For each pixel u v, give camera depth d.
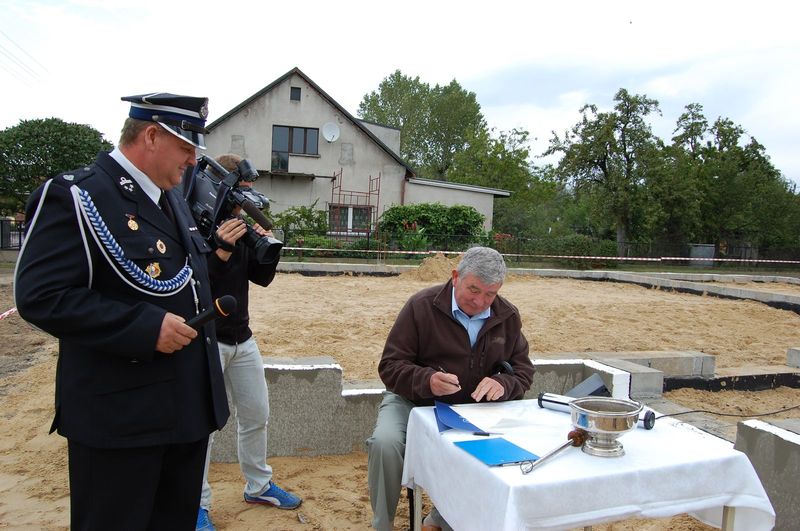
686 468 2.35
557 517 2.14
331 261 20.48
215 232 3.15
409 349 3.39
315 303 11.35
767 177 32.84
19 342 8.05
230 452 4.41
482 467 2.28
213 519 3.56
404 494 4.08
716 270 25.25
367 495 3.96
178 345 2.15
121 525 2.22
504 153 40.41
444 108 59.16
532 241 23.70
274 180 26.94
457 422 2.73
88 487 2.21
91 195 2.14
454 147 60.19
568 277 18.27
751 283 19.72
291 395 4.51
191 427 2.32
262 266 3.47
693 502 2.37
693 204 28.61
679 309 12.20
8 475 4.10
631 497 2.25
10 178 17.92
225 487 4.00
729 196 31.02
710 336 9.88
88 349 2.17
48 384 6.17
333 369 4.56
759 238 31.14
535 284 16.45
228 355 3.36
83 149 18.22
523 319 10.48
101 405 2.15
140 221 2.27
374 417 4.69
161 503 2.50
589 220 35.91
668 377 6.48
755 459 3.53
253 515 3.64
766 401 6.48
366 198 27.62
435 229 24.62
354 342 8.12
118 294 2.21
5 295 11.72
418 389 3.17
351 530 3.51
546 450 2.45
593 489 2.19
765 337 10.12
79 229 2.08
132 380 2.18
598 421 2.35
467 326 3.39
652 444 2.55
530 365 3.53
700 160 32.62
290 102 26.67
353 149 27.33
